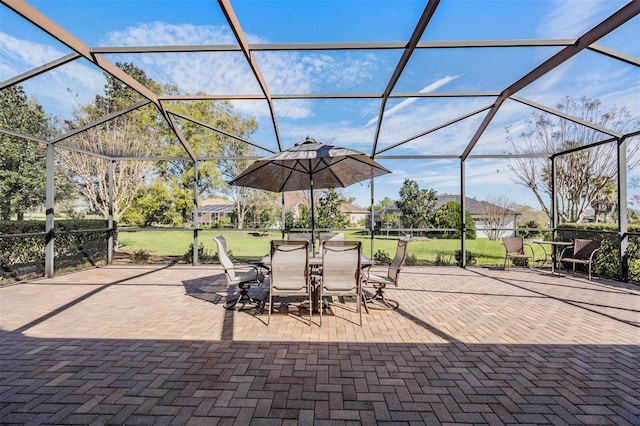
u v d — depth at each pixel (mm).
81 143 10906
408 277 7250
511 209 14477
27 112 10289
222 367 2873
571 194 12820
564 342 3480
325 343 3443
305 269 4129
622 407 2281
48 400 2338
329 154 4188
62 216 10742
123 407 2254
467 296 5531
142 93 5969
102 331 3803
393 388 2525
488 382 2623
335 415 2166
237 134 14695
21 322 4117
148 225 12086
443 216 10086
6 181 8086
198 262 9109
